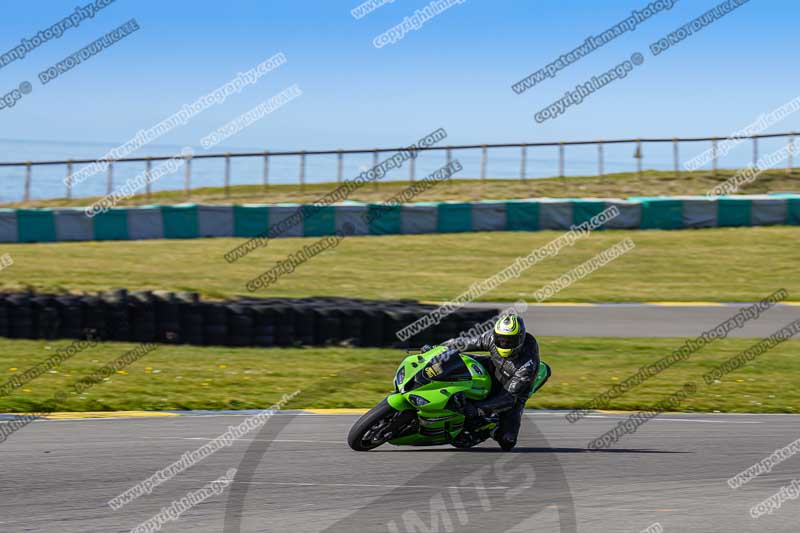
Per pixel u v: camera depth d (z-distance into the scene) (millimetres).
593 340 46750
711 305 58500
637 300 60000
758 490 21156
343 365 38562
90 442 23828
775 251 77562
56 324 42188
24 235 79250
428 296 58812
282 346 42688
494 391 24016
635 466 22938
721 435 27312
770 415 31375
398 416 23078
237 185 105875
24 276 60594
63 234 80062
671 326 51438
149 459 21984
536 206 85688
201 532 16688
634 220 86375
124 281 60094
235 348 42312
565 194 98375
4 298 42406
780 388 36375
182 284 59844
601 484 21031
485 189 100125
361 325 42844
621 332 49344
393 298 57469
